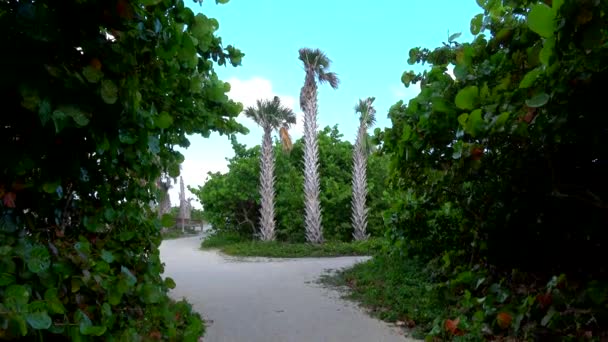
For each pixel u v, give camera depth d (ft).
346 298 25.25
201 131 15.89
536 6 8.40
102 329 6.69
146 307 9.91
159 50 8.17
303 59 62.69
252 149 81.87
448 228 26.00
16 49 5.80
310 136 63.10
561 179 15.60
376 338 17.17
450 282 20.57
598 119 11.53
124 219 10.18
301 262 45.98
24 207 7.34
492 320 15.87
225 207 81.46
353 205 65.67
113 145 7.19
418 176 20.88
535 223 18.22
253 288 29.19
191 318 13.01
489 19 15.70
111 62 6.49
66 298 6.91
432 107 15.96
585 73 10.13
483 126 12.26
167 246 76.54
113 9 6.12
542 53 9.05
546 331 13.38
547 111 11.75
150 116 9.37
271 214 67.41
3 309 5.32
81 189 8.75
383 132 22.38
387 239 32.17
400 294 23.31
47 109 5.81
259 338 17.29
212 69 15.79
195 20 9.27
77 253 7.41
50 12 5.70
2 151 6.44
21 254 6.27
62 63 5.96
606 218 15.55
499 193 17.93
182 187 126.21
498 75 14.57
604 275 16.29
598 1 7.72
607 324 12.99
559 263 18.80
